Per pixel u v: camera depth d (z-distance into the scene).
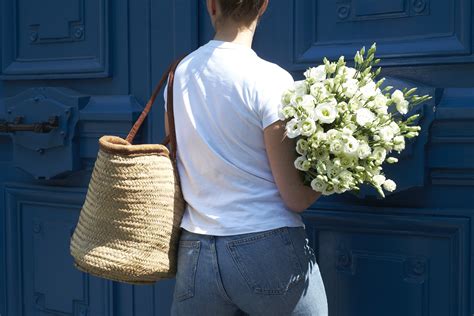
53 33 3.09
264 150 1.96
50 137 3.02
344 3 2.46
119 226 2.00
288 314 1.95
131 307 2.97
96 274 2.02
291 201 1.94
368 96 1.90
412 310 2.39
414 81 2.36
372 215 2.41
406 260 2.39
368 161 1.89
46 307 3.21
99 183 2.02
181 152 2.04
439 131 2.29
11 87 3.25
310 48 2.53
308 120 1.82
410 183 2.30
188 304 2.00
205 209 1.98
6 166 3.29
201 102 1.98
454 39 2.28
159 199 2.02
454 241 2.31
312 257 2.00
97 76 2.96
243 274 1.91
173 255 2.07
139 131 2.89
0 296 3.33
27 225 3.25
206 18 2.75
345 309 2.51
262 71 1.93
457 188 2.32
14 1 3.19
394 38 2.38
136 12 2.89
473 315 2.29
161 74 2.84
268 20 2.60
